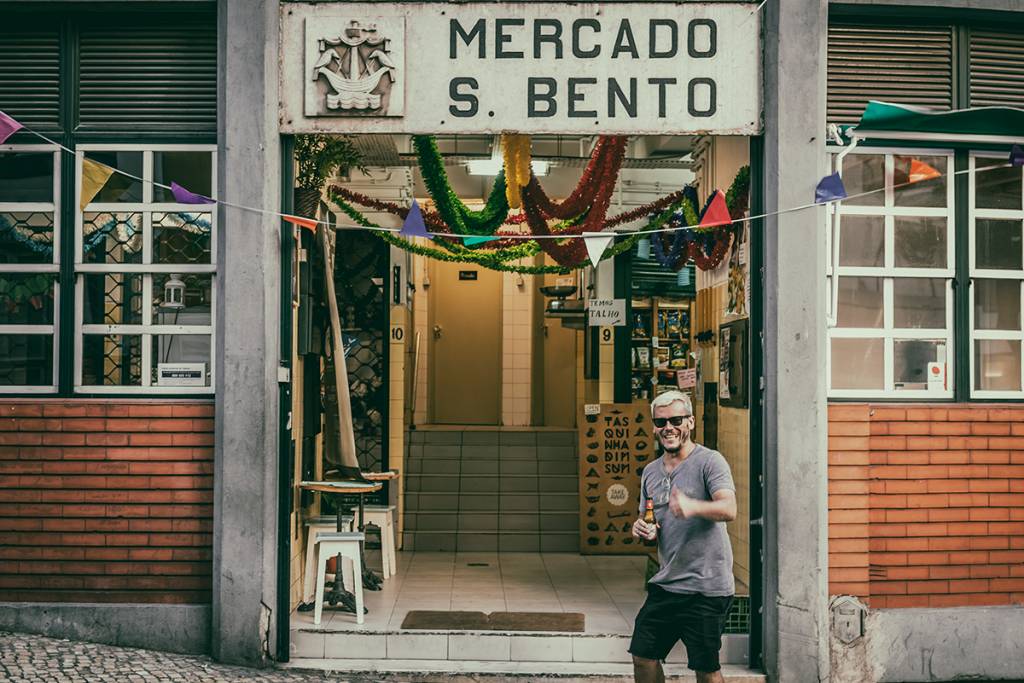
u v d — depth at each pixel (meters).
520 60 5.85
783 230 5.80
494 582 7.82
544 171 9.59
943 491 6.05
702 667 4.43
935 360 6.18
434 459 10.45
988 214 6.26
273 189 5.82
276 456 5.84
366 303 9.65
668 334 10.66
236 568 5.74
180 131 5.98
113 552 5.88
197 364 5.97
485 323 12.58
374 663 5.86
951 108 6.18
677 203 7.92
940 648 5.98
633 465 9.30
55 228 6.00
